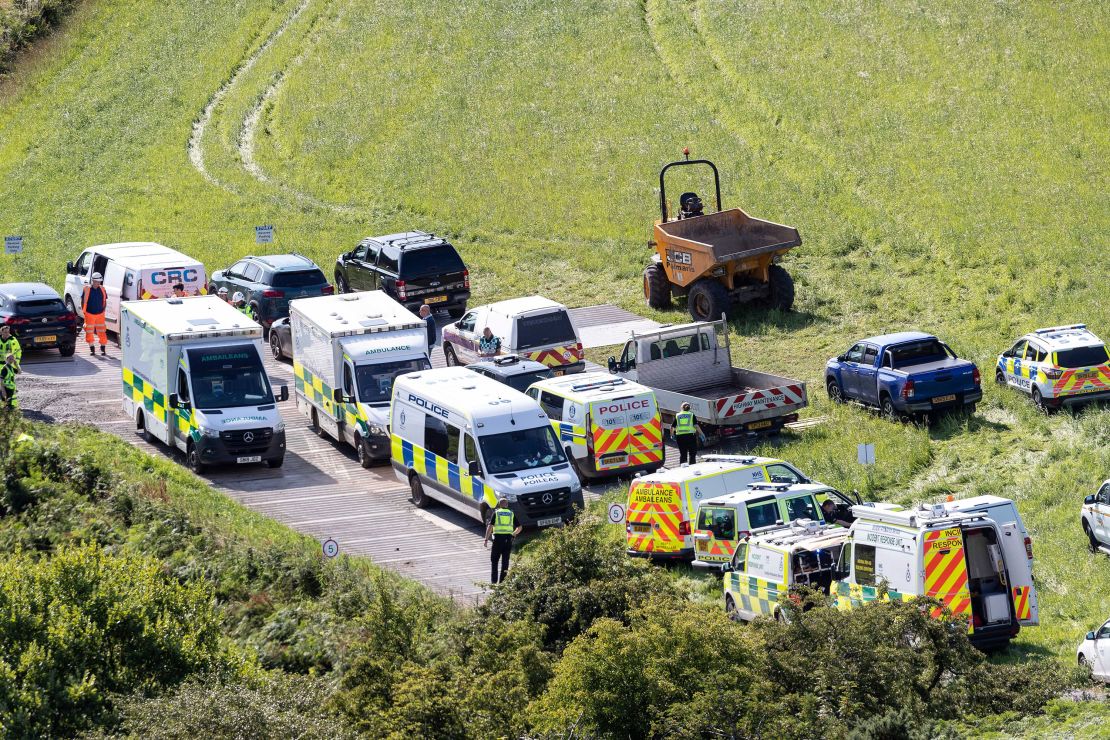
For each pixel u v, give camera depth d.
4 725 57.22
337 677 64.31
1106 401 106.94
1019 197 166.88
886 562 66.00
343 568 78.00
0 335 109.94
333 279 164.50
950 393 106.88
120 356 135.50
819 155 192.12
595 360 132.75
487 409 93.81
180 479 99.50
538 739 49.97
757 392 105.94
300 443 114.62
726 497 80.44
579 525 68.06
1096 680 60.88
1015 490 91.44
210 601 70.94
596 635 59.12
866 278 150.25
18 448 94.25
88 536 84.75
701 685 52.12
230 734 51.91
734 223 145.50
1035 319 129.50
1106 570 77.25
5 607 63.72
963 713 55.31
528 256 173.12
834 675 53.84
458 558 86.81
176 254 142.25
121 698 59.22
